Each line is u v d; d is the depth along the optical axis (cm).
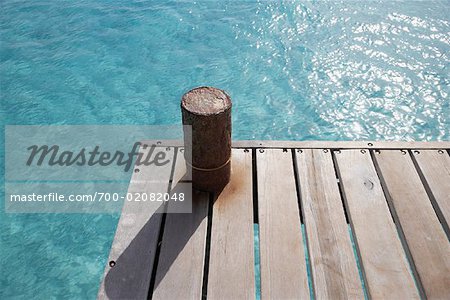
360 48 1038
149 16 1182
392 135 828
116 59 1026
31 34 1121
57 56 1041
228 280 285
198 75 974
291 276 287
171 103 904
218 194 346
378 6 1187
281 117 870
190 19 1166
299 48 1050
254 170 379
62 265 634
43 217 699
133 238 311
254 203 361
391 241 307
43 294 598
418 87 923
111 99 916
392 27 1099
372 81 946
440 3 1188
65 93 935
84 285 608
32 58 1035
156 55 1036
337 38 1075
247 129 843
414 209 329
